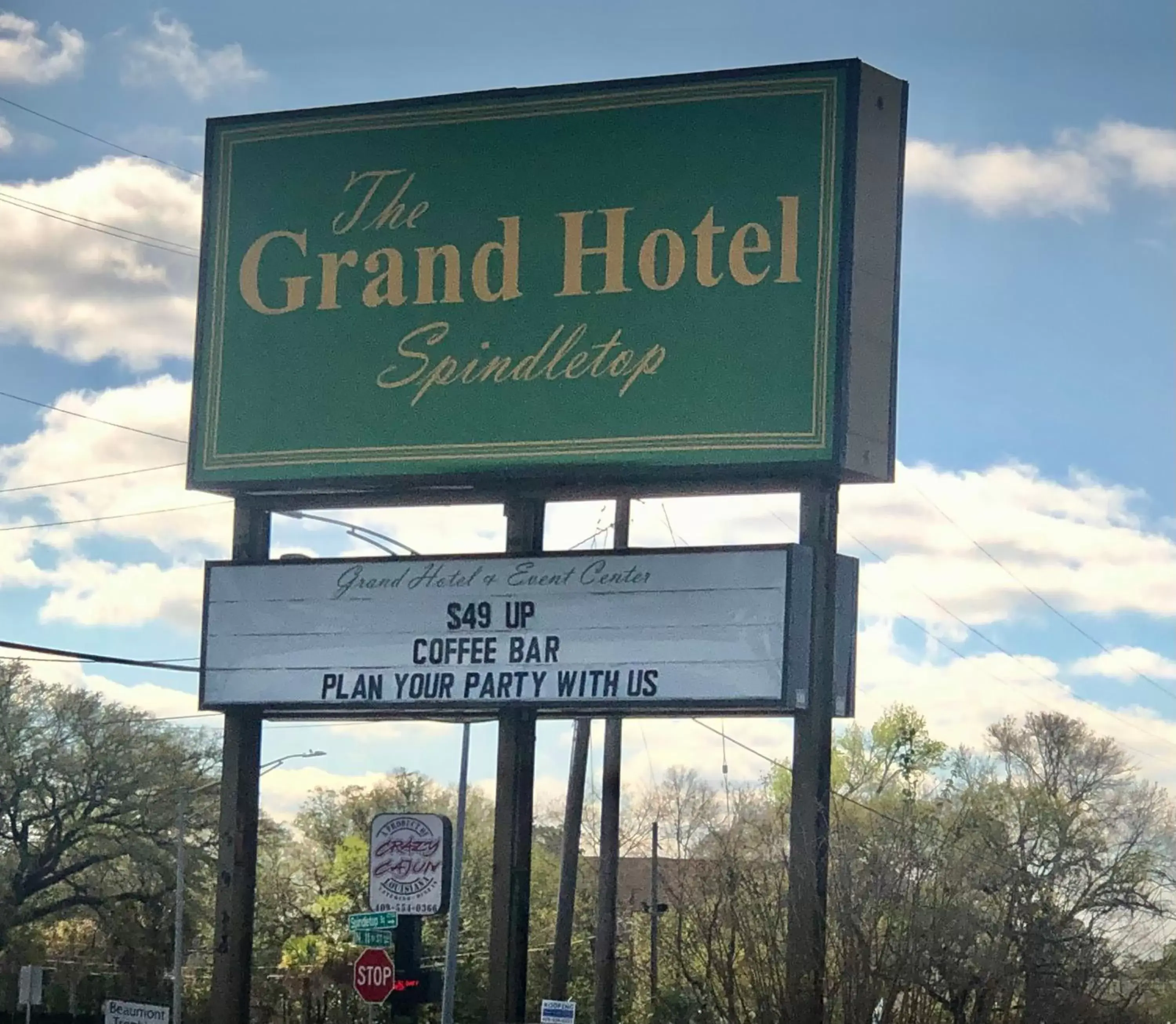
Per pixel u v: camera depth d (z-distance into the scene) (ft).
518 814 71.41
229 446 76.95
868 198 72.02
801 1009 65.51
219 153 79.10
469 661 71.26
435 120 76.69
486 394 74.13
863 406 71.05
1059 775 174.19
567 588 70.54
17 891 205.46
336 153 77.71
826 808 67.56
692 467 70.90
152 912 209.87
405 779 275.18
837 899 68.74
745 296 71.51
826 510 70.13
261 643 74.13
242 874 74.18
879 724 197.06
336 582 73.61
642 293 72.84
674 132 73.51
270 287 77.56
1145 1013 103.19
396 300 75.92
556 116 75.15
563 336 73.56
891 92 73.36
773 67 72.74
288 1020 233.55
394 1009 77.10
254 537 76.89
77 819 206.90
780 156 72.08
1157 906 137.49
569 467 72.49
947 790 167.53
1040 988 83.56
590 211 74.08
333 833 271.28
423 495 75.56
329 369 76.28
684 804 225.56
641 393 72.13
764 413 70.49
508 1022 70.03
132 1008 91.61
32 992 172.76
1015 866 102.94
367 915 77.46
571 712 70.85
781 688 66.90
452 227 75.77
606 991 99.35
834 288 70.49
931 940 69.62
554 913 238.07
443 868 76.89
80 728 207.10
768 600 67.82
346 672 72.74
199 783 208.44
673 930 97.19
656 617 69.15
